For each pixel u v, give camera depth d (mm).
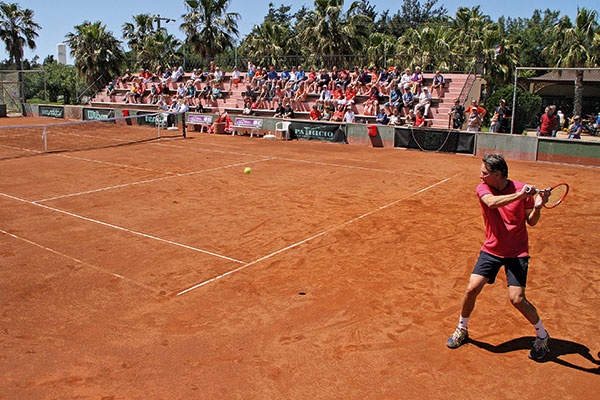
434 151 21281
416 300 6969
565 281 7656
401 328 6180
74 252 8852
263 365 5371
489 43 39125
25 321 6398
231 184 14516
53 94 52031
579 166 18156
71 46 41344
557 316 6492
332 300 6973
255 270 8062
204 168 16984
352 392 4898
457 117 22922
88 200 12508
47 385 5016
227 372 5246
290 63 38938
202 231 10078
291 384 5031
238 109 30984
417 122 23328
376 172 16609
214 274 7895
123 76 38594
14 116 36719
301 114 28297
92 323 6340
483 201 5164
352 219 10977
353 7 35125
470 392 4898
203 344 5812
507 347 5723
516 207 5148
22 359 5500
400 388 4965
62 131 27953
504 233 5242
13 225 10398
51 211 11469
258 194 13297
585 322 6332
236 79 32750
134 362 5438
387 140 22594
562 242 9523
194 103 32812
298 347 5742
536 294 7184
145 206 11977
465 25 43094
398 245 9281
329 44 34469
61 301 6973
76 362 5441
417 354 5586
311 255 8750
